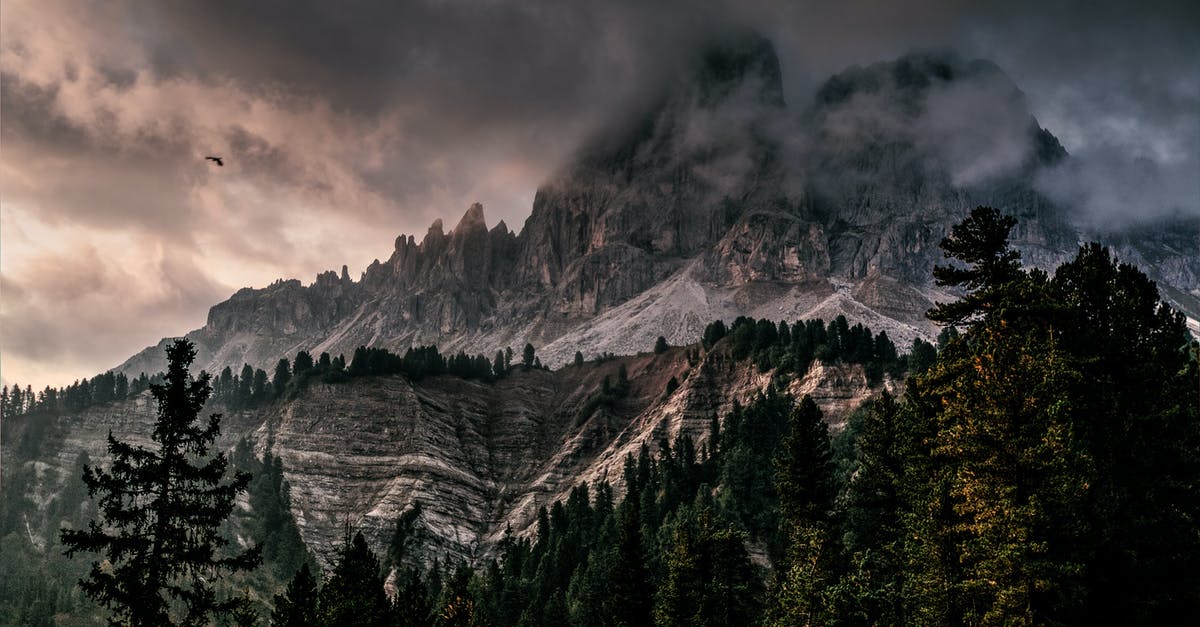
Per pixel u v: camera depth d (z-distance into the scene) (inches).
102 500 1916.8
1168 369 2273.6
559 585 6446.9
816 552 2849.4
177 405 1979.6
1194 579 1994.3
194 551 1962.4
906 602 2516.0
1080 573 1854.1
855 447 6486.2
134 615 1889.8
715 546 3248.0
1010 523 1871.3
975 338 2235.5
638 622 3449.8
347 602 2844.5
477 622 3567.9
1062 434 1884.8
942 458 2362.2
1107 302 2293.3
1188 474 2116.1
